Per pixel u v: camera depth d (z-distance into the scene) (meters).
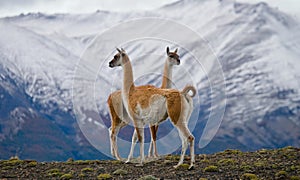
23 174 32.25
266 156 35.66
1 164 35.72
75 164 35.22
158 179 28.89
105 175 30.47
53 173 31.86
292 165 32.31
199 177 29.86
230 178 29.61
